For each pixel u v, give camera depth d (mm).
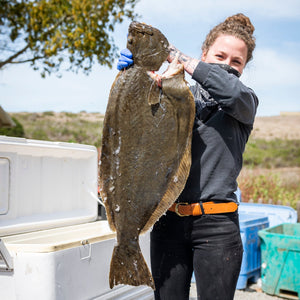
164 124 2035
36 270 2260
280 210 5531
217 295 2068
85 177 3783
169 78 2027
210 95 2234
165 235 2232
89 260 2553
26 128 17422
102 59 10914
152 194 2051
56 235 3242
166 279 2221
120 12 10570
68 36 10438
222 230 2084
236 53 2277
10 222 3006
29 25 10727
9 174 3008
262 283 4508
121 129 2076
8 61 10906
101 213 3963
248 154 17469
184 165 2014
